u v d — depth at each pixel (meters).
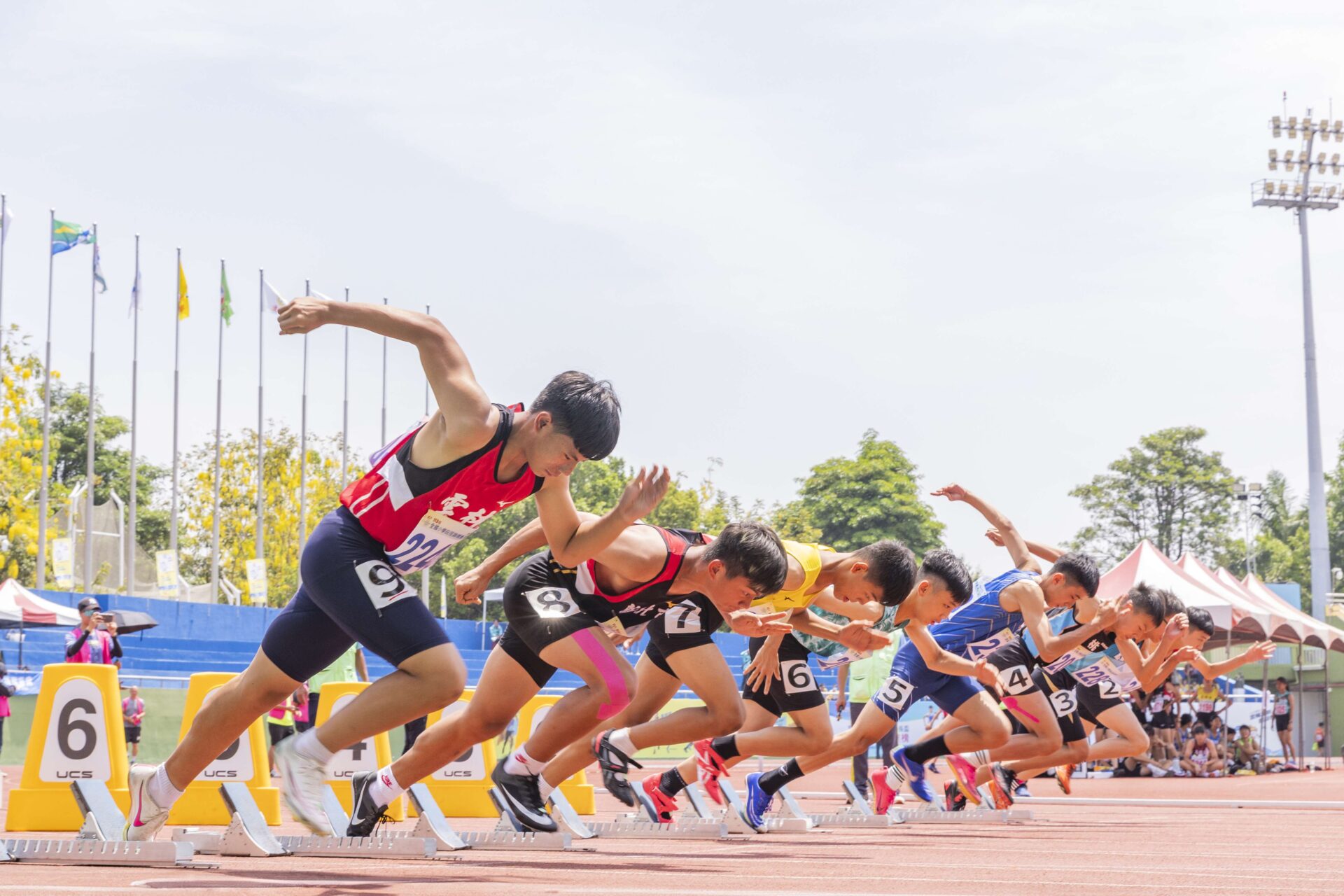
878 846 5.61
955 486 8.51
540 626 4.78
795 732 6.68
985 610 7.70
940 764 18.05
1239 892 3.39
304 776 3.78
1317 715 32.97
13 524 38.75
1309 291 43.00
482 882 3.35
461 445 3.69
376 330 3.60
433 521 3.84
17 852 4.06
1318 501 41.97
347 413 40.00
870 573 5.60
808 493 68.06
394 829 7.63
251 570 36.88
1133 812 9.85
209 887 3.08
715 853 4.98
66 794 7.07
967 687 7.62
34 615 22.31
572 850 4.97
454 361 3.70
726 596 4.78
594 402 3.73
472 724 4.82
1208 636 10.09
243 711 4.05
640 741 5.58
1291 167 43.25
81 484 42.72
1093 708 8.81
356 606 3.77
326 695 7.78
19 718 19.95
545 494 4.09
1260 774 20.95
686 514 62.09
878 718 7.40
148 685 25.19
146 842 3.90
